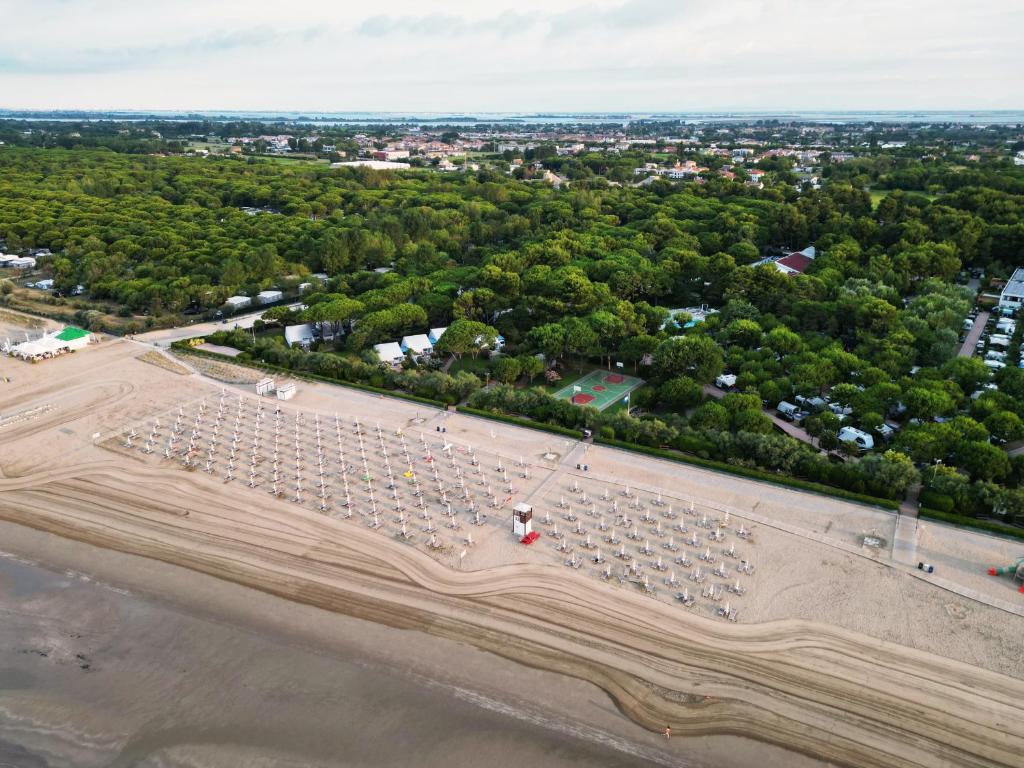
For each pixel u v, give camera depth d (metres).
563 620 60.47
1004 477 77.44
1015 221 171.38
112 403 108.06
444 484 82.94
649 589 63.84
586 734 49.75
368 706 52.66
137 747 49.75
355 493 81.44
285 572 68.06
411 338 129.12
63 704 53.34
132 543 73.06
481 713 51.78
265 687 54.59
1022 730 48.75
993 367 109.12
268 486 83.50
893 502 74.62
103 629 61.06
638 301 146.62
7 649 58.97
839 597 62.09
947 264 149.00
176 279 156.75
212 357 126.56
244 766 48.12
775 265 145.50
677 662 55.53
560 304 131.00
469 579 66.06
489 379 115.25
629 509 76.94
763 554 68.56
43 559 70.75
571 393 110.56
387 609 62.59
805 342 116.88
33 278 180.38
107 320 149.38
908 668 54.12
